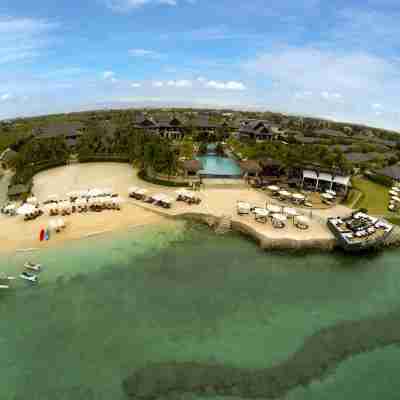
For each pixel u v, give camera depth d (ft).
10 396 61.72
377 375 69.62
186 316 84.43
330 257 120.98
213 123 403.95
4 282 93.15
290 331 81.25
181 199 160.86
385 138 504.02
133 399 61.67
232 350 73.97
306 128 534.78
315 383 66.95
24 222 128.57
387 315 89.81
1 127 393.29
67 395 62.23
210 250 119.85
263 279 103.81
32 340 74.33
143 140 238.07
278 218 130.11
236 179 201.98
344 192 185.26
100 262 106.63
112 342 74.69
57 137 249.96
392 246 132.46
